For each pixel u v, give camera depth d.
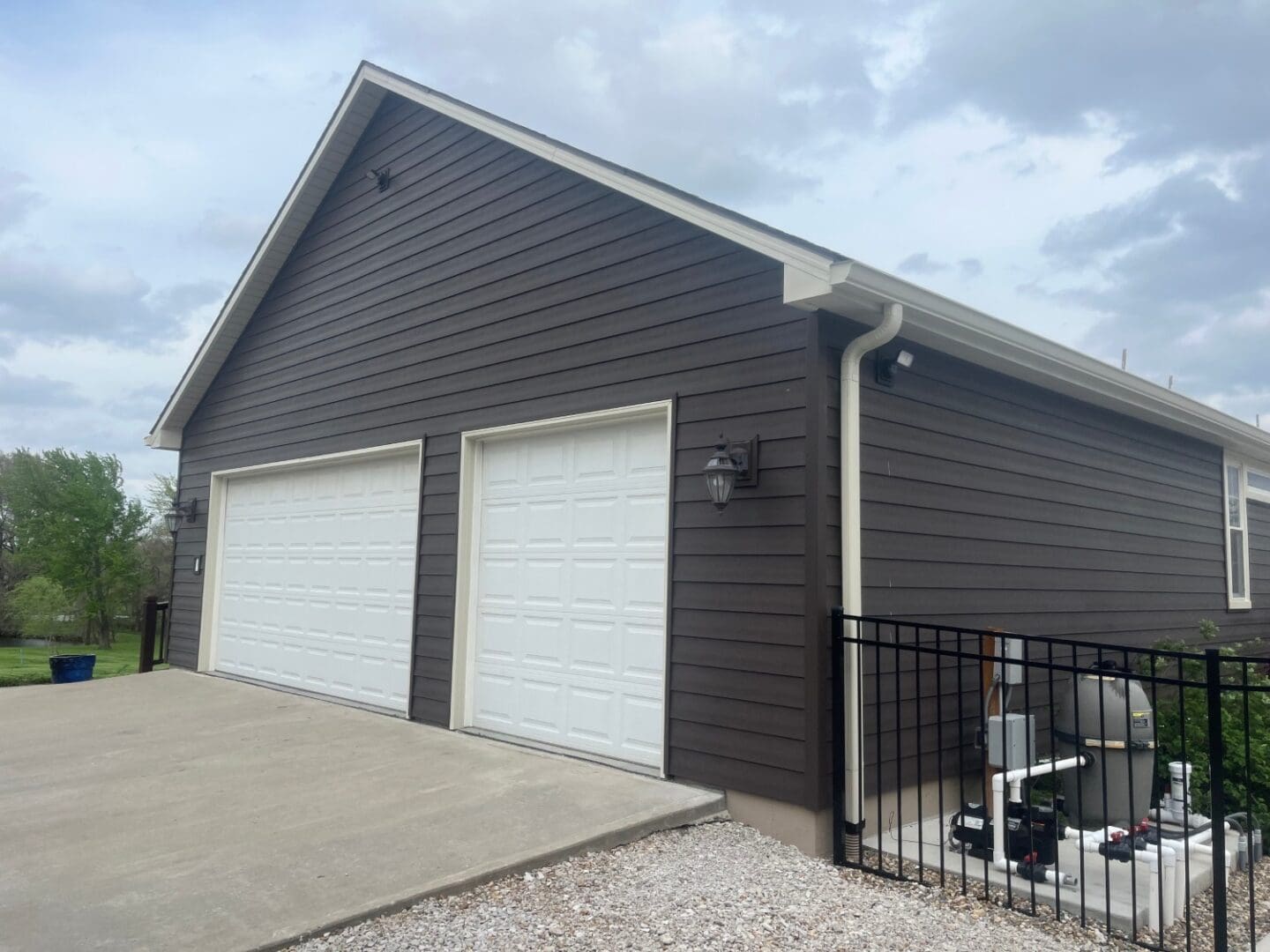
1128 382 6.70
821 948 3.22
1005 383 6.12
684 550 5.17
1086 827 4.75
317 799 4.76
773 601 4.67
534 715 6.19
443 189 7.43
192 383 10.38
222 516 10.28
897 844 4.62
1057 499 6.60
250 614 9.56
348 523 8.24
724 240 5.17
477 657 6.69
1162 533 8.12
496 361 6.69
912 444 5.22
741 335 5.01
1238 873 4.56
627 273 5.74
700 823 4.64
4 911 3.31
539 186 6.50
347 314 8.39
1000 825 4.16
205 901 3.41
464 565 6.76
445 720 6.71
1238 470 9.85
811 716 4.43
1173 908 3.82
